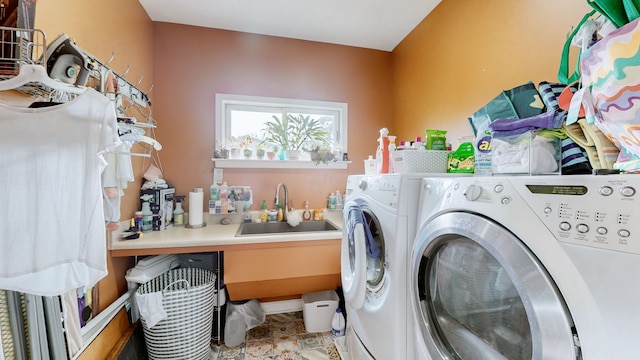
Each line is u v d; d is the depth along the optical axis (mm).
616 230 450
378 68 2441
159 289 1713
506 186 645
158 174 1896
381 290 1058
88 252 803
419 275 893
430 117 1920
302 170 2275
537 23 1179
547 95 799
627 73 454
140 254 1475
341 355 1579
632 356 416
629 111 469
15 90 850
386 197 1069
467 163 1153
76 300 1065
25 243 730
